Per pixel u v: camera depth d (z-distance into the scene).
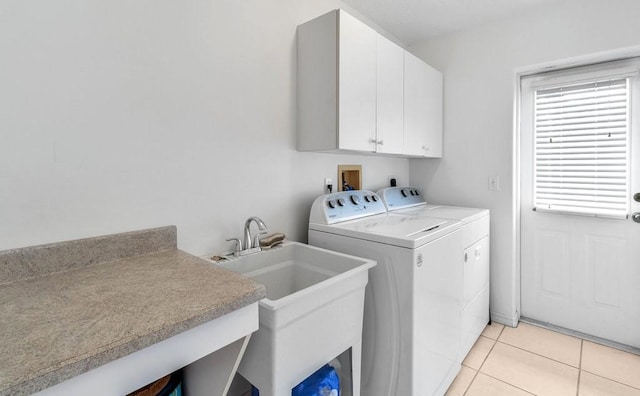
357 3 2.07
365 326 1.53
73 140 1.03
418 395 1.43
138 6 1.15
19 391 0.47
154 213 1.22
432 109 2.41
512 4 2.10
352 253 1.55
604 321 2.16
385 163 2.51
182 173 1.30
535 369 1.89
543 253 2.38
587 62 2.13
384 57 1.85
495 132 2.38
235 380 1.34
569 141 2.23
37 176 0.96
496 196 2.39
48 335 0.61
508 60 2.29
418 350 1.41
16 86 0.92
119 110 1.12
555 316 2.35
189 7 1.29
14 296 0.80
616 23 1.91
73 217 1.03
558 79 2.24
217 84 1.40
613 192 2.08
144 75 1.17
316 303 1.09
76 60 1.02
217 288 0.84
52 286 0.86
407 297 1.38
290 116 1.72
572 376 1.82
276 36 1.63
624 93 2.03
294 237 1.78
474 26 2.41
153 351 0.66
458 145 2.55
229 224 1.47
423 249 1.42
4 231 0.91
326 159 1.96
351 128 1.62
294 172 1.76
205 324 0.75
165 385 0.97
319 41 1.62
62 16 0.99
